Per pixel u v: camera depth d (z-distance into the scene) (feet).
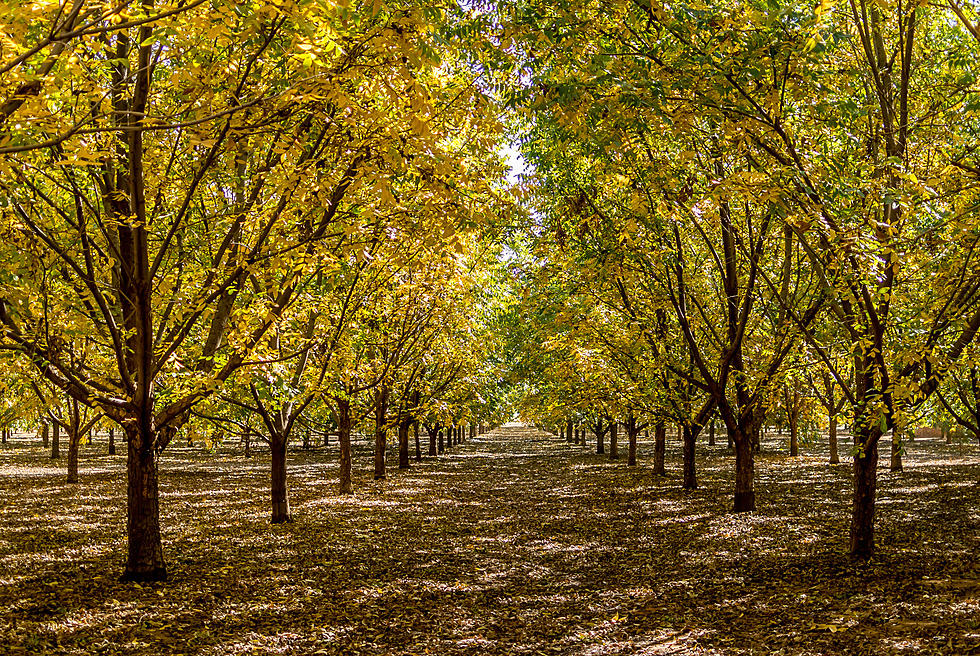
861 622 26.43
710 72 25.91
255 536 48.83
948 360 32.24
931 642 23.13
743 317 53.83
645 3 25.36
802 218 29.81
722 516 56.18
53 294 33.30
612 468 109.29
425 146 21.70
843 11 33.35
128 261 33.65
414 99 19.70
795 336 51.13
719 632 26.50
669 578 36.06
